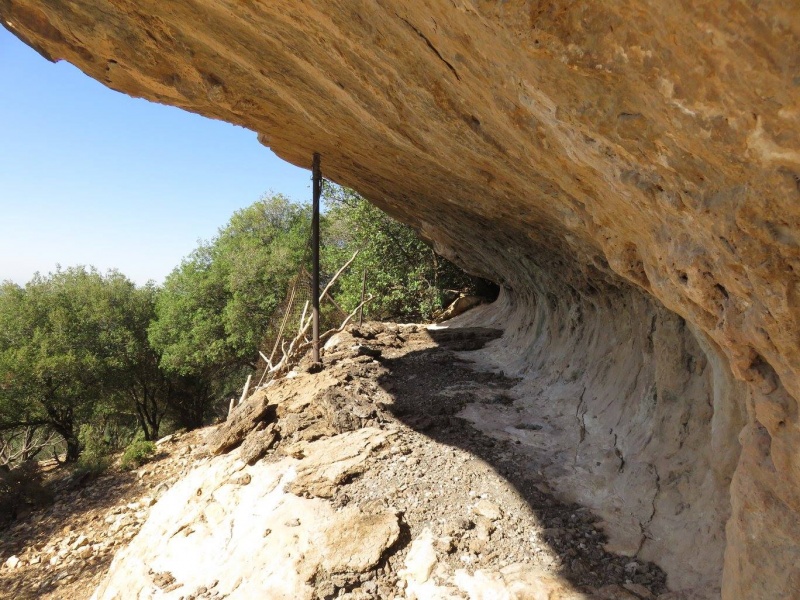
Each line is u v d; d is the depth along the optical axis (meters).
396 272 16.45
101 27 4.25
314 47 3.41
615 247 3.12
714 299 2.03
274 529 4.50
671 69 1.39
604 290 6.07
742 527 2.22
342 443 5.68
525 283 9.27
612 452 4.92
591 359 6.69
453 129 3.48
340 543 4.12
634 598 3.25
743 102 1.28
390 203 9.18
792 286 1.55
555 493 4.62
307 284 11.02
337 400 6.60
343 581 3.82
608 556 3.72
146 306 22.86
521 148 3.08
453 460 5.29
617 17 1.41
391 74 3.18
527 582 3.53
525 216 5.33
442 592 3.62
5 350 18.36
